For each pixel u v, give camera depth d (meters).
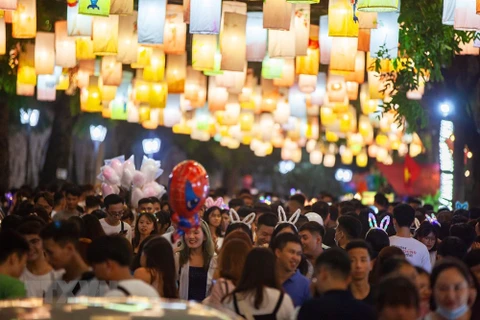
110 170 31.92
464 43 27.98
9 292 14.04
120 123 73.62
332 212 29.55
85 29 27.75
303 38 27.62
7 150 44.44
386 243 19.42
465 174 39.97
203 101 41.19
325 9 32.12
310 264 18.81
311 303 13.17
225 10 27.47
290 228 18.64
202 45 28.94
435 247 23.34
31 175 71.50
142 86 38.84
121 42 28.98
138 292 12.98
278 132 66.44
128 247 13.69
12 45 35.97
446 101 36.44
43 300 10.46
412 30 27.86
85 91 39.97
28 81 35.28
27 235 16.05
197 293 18.62
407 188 53.38
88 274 14.25
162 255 15.59
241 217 25.73
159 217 23.45
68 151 54.75
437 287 12.99
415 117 29.95
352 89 39.69
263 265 14.28
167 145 82.44
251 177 100.56
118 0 23.98
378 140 60.94
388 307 11.98
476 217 28.56
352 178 91.50
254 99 45.22
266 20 24.33
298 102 42.78
